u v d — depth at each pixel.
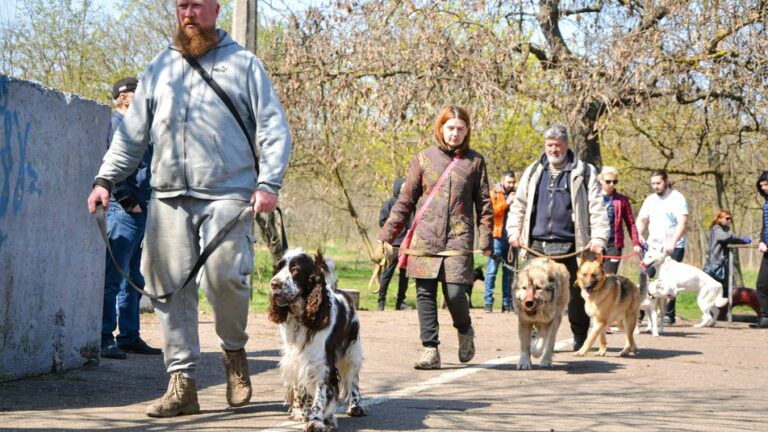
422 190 11.45
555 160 12.97
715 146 35.31
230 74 7.62
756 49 23.48
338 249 55.97
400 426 7.62
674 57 24.11
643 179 39.59
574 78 24.45
